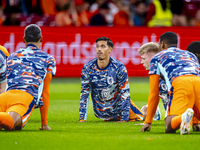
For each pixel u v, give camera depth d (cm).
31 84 1523
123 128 1678
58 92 3762
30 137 1333
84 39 4872
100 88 2002
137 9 5478
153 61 1536
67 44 4844
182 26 5312
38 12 5238
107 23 5275
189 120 1323
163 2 5244
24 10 5188
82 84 2017
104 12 5269
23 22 5062
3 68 1750
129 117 2028
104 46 1958
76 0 5325
